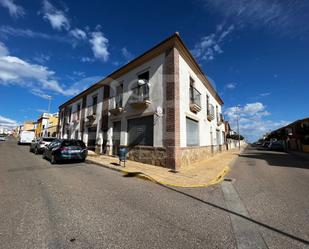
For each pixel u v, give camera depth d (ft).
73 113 71.92
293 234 9.20
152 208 12.44
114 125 43.01
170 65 29.63
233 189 17.69
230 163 37.40
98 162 31.35
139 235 8.84
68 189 16.24
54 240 8.21
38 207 11.98
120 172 24.97
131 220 10.48
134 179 21.17
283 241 8.55
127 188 17.25
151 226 9.82
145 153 31.71
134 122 36.01
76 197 14.15
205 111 45.93
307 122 82.07
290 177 23.50
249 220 10.79
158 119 30.25
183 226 9.93
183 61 32.99
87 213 11.25
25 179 19.54
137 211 11.83
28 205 12.28
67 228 9.34
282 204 13.44
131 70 38.47
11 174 22.02
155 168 27.07
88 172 24.25
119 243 8.11
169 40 29.73
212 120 53.36
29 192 15.06
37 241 8.11
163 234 9.01
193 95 36.32
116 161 33.12
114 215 11.09
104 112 47.19
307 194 15.97
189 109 34.30
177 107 28.50
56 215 10.86
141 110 34.01
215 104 60.23
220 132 67.87
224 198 14.89
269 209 12.48
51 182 18.54
